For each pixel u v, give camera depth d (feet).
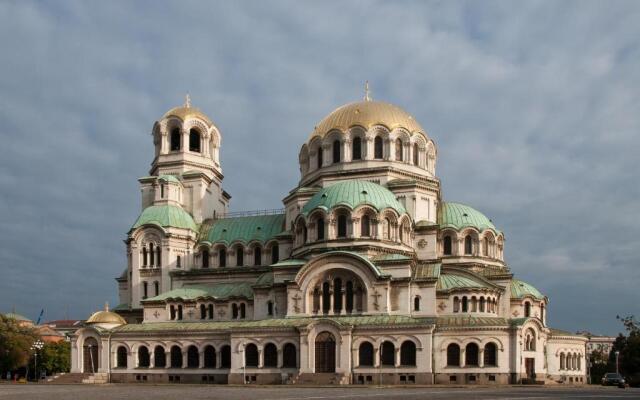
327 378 330.34
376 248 363.56
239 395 225.15
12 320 542.98
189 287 425.28
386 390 269.85
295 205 415.23
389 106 437.58
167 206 440.86
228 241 434.30
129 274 438.40
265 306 377.30
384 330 335.06
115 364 388.57
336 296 356.18
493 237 415.23
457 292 356.59
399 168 416.67
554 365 388.78
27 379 521.24
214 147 489.67
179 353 379.35
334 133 424.87
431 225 393.29
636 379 398.83
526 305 398.21
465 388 293.64
